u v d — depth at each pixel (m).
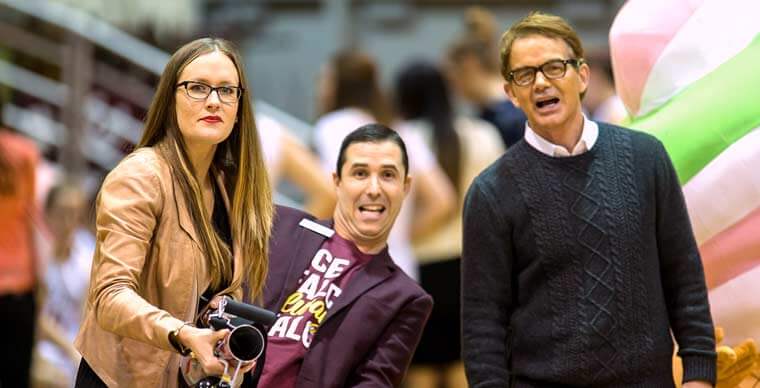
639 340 7.96
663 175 8.15
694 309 8.07
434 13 20.48
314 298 8.40
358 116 13.12
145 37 17.44
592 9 20.12
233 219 7.69
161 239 7.36
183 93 7.41
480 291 8.22
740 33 8.81
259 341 6.95
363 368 8.35
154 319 6.94
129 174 7.32
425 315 8.54
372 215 8.52
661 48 8.93
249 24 20.52
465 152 13.11
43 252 13.62
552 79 8.10
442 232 13.01
